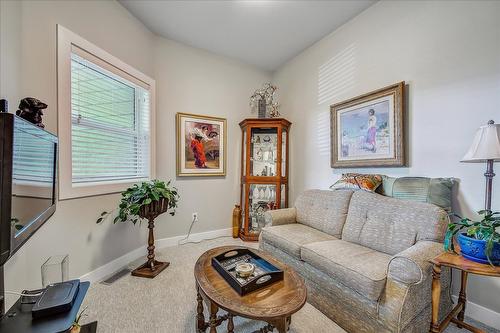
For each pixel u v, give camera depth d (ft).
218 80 10.91
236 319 5.14
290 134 11.33
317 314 5.35
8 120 2.56
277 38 9.50
